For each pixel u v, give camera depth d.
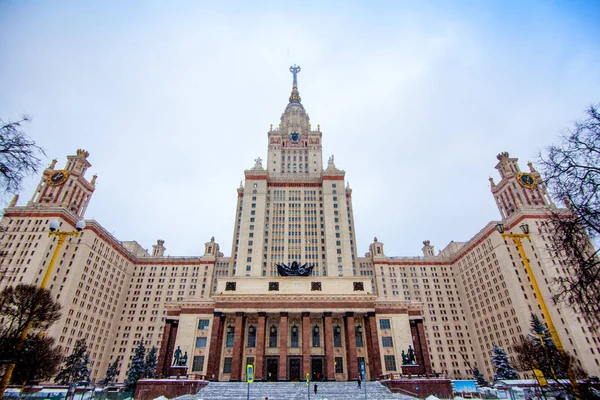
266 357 78.75
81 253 116.25
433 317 140.38
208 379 72.56
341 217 137.88
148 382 58.53
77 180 130.25
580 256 18.89
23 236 111.31
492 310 123.94
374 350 75.44
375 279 148.25
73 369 87.25
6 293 44.88
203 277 146.12
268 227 138.50
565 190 19.64
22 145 19.41
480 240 132.62
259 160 153.62
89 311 118.00
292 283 84.94
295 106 186.00
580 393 21.47
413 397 54.47
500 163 138.50
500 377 90.00
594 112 19.33
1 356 34.41
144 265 149.88
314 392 58.69
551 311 101.12
